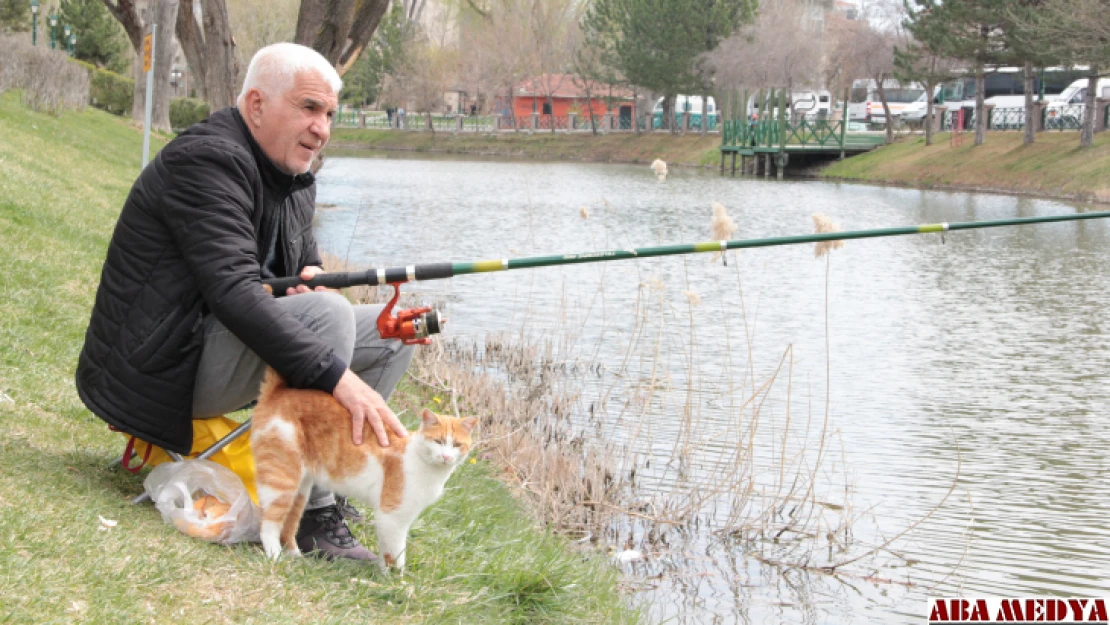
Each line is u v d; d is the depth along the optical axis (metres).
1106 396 9.12
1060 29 29.27
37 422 4.29
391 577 3.62
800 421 8.26
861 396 9.04
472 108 76.06
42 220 8.79
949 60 39.50
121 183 14.14
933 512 6.47
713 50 50.28
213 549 3.42
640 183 36.09
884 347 10.98
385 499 3.51
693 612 5.16
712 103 66.75
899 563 5.83
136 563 3.11
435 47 76.38
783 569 5.71
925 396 9.05
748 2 50.22
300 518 3.64
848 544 6.04
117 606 2.88
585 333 11.19
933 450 7.61
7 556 2.93
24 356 5.20
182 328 3.53
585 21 58.72
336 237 18.75
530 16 68.06
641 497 6.53
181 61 48.78
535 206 26.17
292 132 3.62
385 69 67.56
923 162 37.97
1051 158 32.78
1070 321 12.57
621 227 21.58
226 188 3.50
